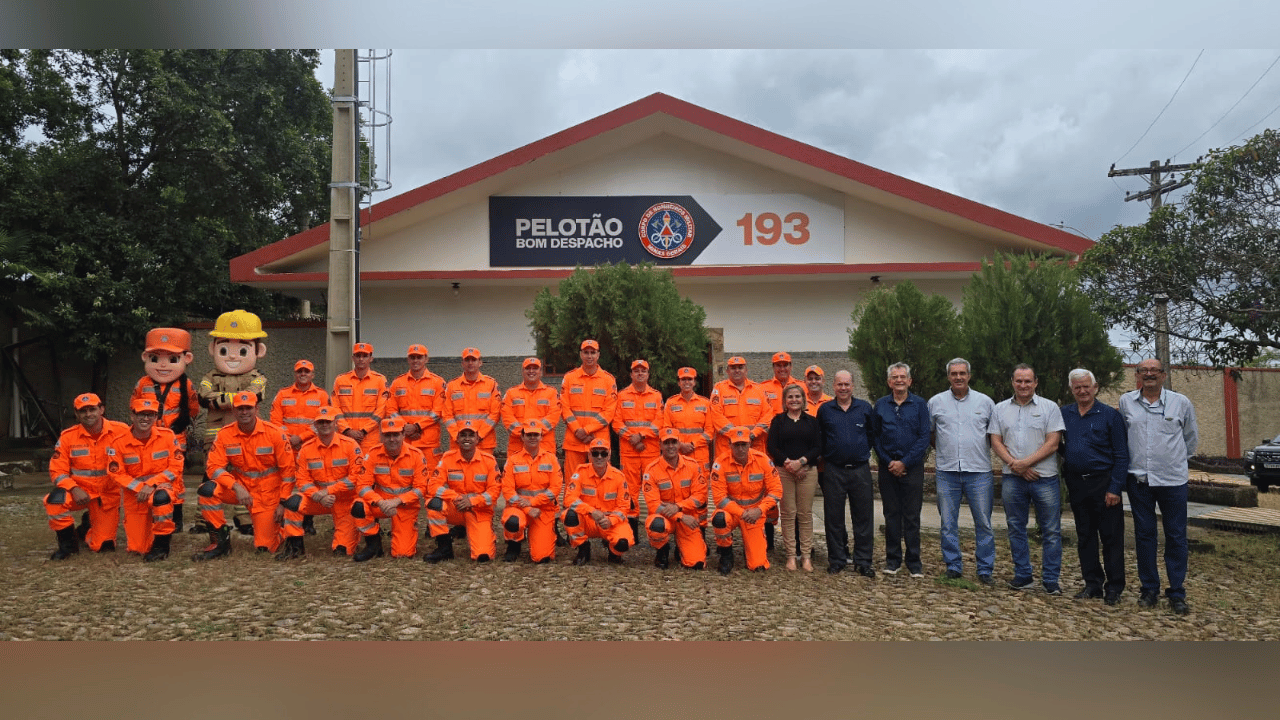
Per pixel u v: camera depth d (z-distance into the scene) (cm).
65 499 710
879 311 1016
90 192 1664
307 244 1306
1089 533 647
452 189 1294
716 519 695
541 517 721
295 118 1986
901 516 716
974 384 927
